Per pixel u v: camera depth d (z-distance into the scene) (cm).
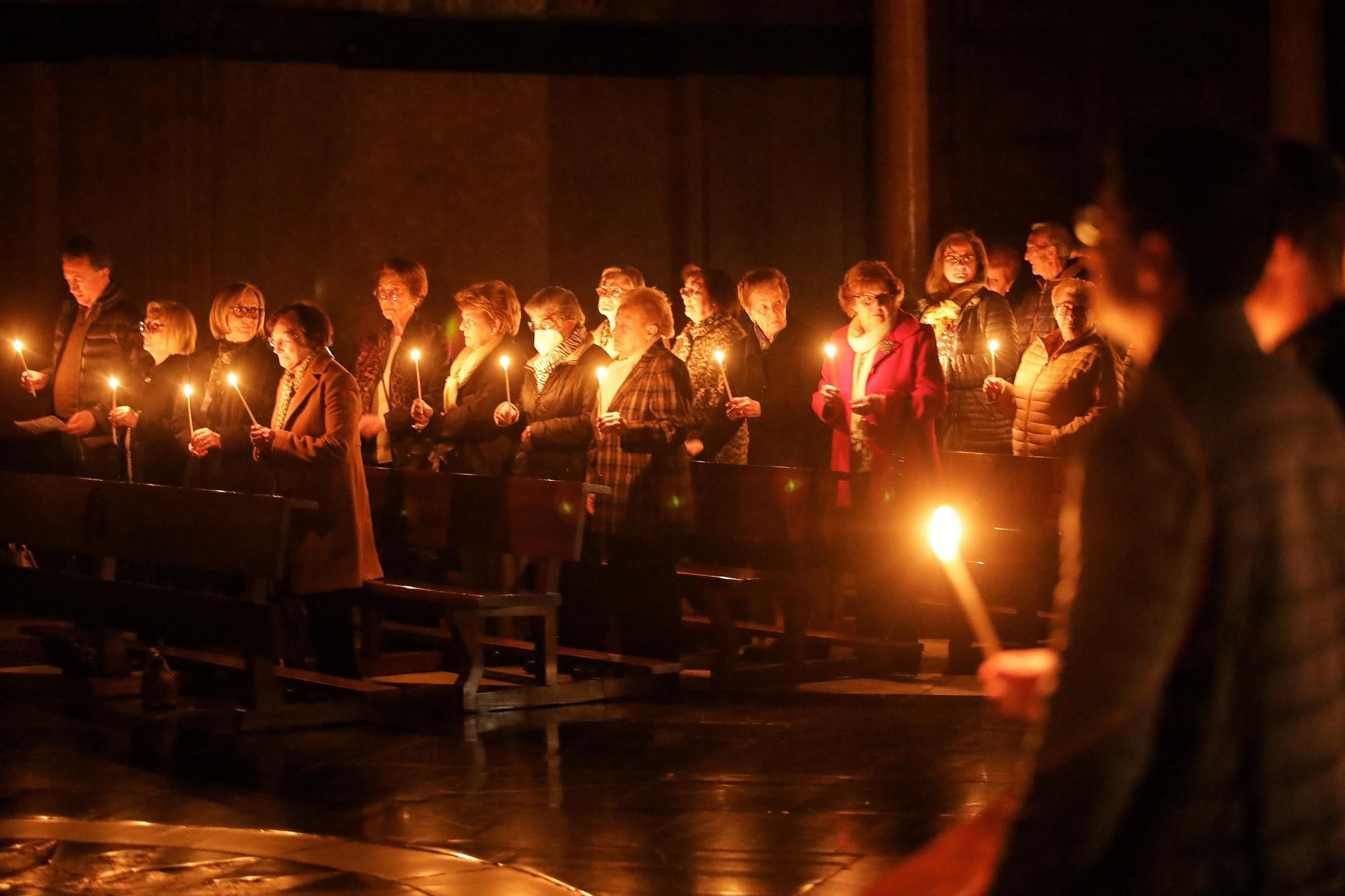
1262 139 252
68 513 936
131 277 1448
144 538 885
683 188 1539
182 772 721
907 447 946
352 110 1510
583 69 1546
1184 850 237
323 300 1495
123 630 923
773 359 1058
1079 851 230
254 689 812
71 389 1172
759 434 1066
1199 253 246
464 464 1049
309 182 1480
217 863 578
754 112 1526
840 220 1532
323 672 935
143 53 1438
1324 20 1450
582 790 684
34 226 1443
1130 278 253
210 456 1004
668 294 1563
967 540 970
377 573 904
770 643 1059
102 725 827
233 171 1459
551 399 984
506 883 551
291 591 877
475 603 844
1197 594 235
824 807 650
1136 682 230
